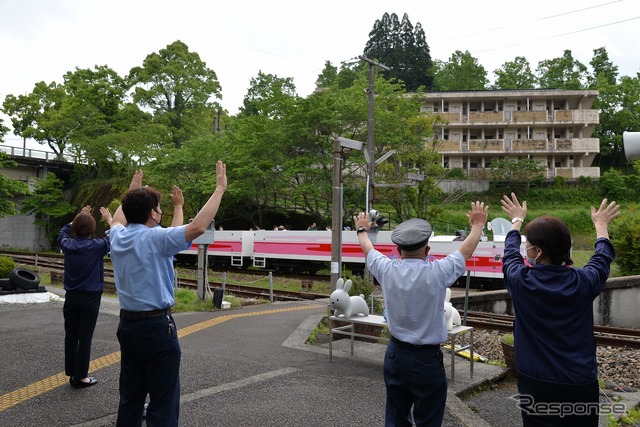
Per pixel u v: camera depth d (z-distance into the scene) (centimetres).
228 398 513
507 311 1609
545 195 3734
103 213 460
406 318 321
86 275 509
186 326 907
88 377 546
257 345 754
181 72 4112
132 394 343
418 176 2103
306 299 1641
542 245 282
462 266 322
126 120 4178
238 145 2898
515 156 4078
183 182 3256
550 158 4066
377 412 480
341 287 704
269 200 3362
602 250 287
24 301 1134
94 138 4019
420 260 331
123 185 3872
